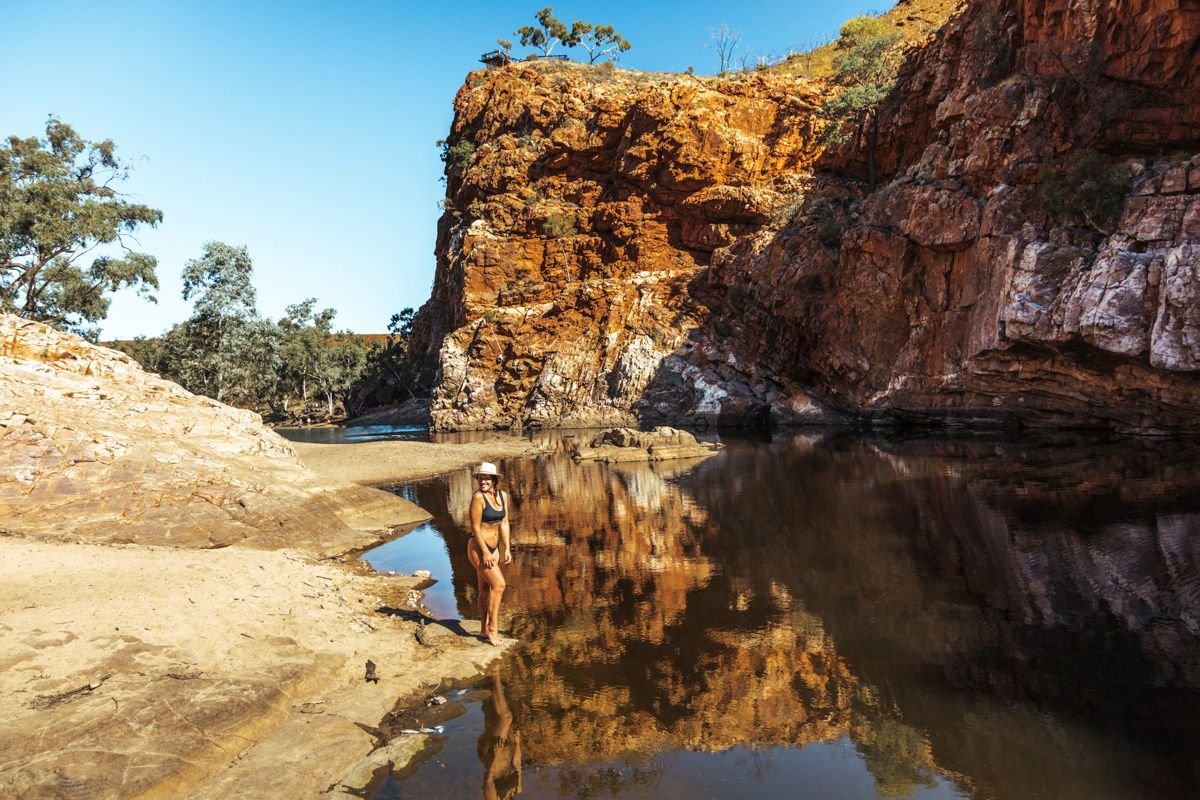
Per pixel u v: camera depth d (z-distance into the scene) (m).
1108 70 28.67
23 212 36.06
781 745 4.93
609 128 62.88
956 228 33.44
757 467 22.16
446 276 70.62
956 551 9.87
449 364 59.84
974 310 32.50
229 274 55.12
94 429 12.34
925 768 4.52
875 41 50.50
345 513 13.88
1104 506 12.08
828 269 42.91
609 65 75.69
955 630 6.86
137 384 15.39
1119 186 24.80
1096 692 5.38
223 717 4.95
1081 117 29.19
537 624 7.67
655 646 6.88
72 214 37.75
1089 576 8.21
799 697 5.65
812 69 65.44
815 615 7.55
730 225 56.00
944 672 5.93
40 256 38.22
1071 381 27.23
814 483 17.59
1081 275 25.02
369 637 7.13
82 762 4.18
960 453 22.58
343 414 84.50
